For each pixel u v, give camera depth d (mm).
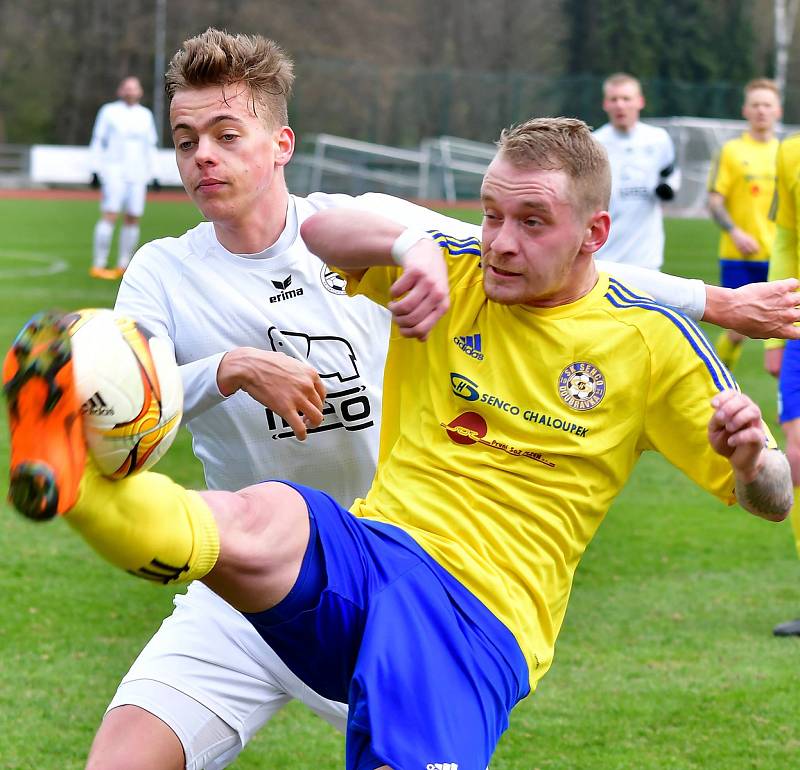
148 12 75250
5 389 3268
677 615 9375
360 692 3996
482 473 4426
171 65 5242
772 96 18250
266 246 5375
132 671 5000
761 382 18938
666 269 33875
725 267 18844
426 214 5285
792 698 7781
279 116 5340
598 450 4445
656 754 7004
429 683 4023
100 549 3527
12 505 3266
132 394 3359
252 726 5039
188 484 12836
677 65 78812
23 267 30906
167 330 5414
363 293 4676
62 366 3219
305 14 79625
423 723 3961
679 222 52281
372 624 4047
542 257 4281
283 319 5410
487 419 4477
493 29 82125
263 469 5574
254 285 5402
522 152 4262
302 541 4027
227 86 5141
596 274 4617
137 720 4793
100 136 29219
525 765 6875
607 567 10602
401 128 61031
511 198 4254
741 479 4227
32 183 60688
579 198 4277
